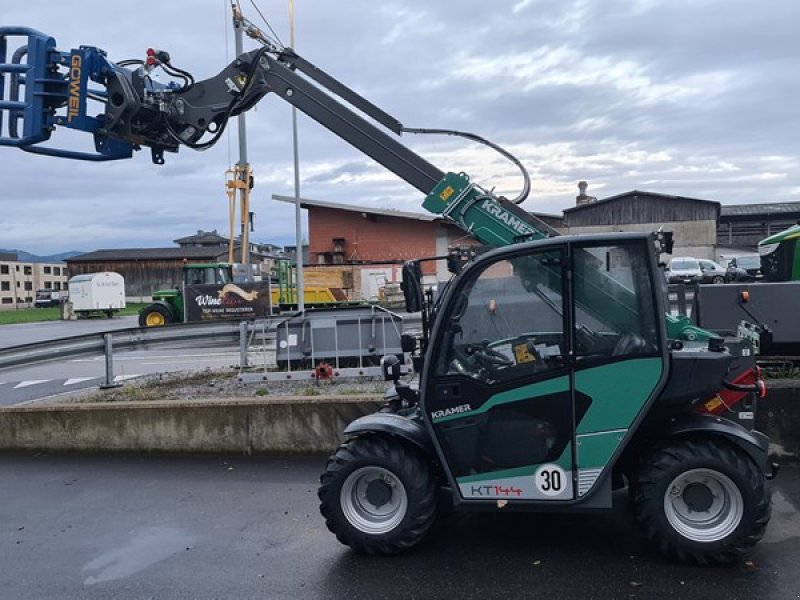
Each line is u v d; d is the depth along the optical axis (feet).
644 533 14.39
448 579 13.88
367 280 113.39
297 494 19.95
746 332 22.04
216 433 24.70
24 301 318.45
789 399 20.77
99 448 25.39
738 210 175.22
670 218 146.30
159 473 22.62
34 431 25.82
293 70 21.38
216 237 304.91
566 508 14.28
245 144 96.48
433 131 20.40
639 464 14.37
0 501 20.16
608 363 14.06
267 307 76.89
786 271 30.53
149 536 17.01
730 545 13.65
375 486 15.17
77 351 33.73
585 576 13.76
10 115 21.50
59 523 18.19
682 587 13.12
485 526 16.71
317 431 24.17
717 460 13.66
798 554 14.43
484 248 16.96
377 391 28.12
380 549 14.97
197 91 21.54
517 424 14.44
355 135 20.11
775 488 18.51
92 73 20.57
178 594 13.71
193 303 76.89
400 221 146.41
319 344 36.96
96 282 134.72
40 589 14.12
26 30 20.79
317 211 149.89
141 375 41.73
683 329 16.34
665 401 14.20
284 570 14.66
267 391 30.86
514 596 13.02
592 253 14.23
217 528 17.40
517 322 14.55
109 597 13.67
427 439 15.11
